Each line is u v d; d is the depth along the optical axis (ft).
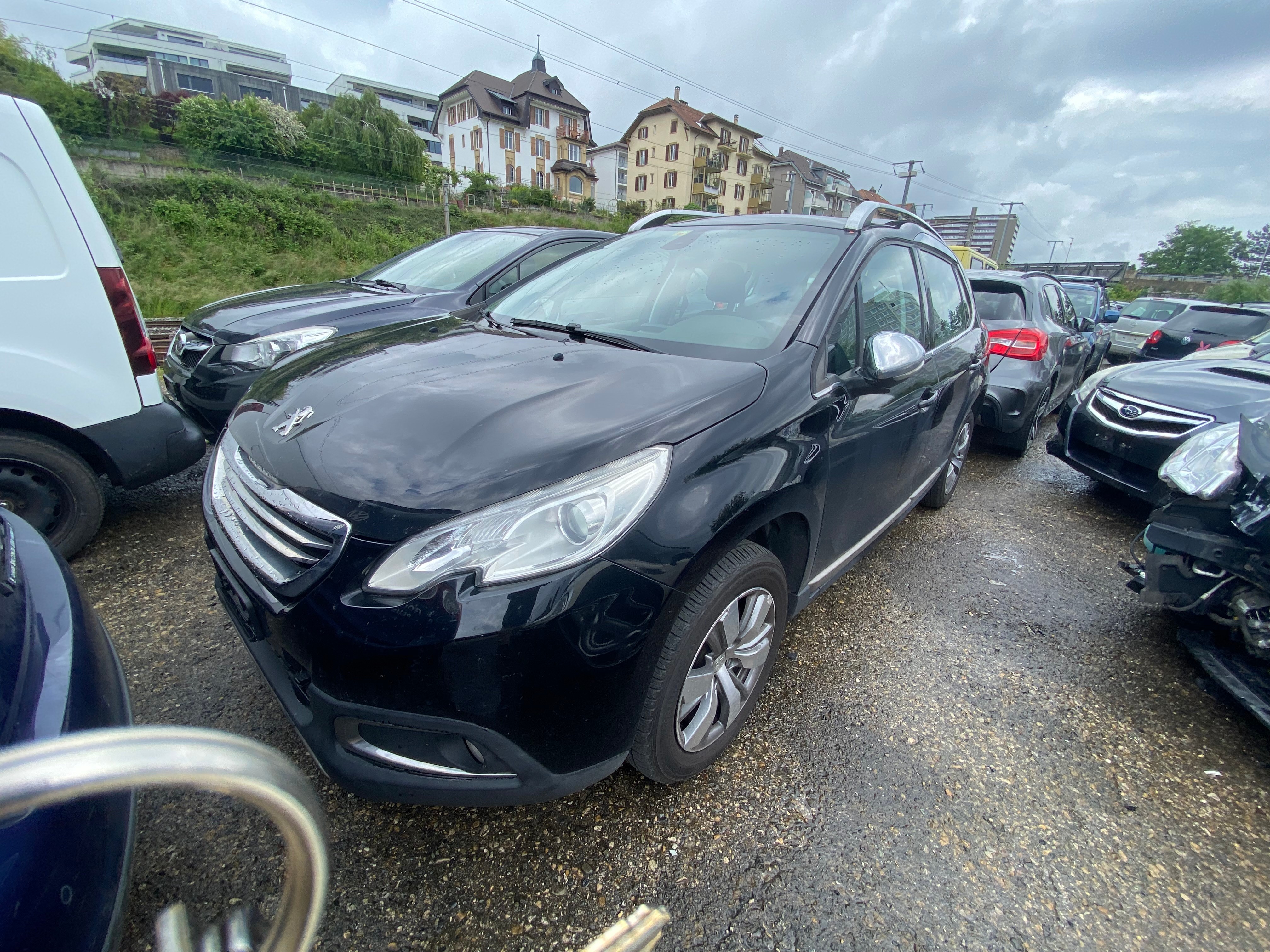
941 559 11.55
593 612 4.54
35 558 4.72
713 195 187.83
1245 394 11.68
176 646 7.79
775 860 5.53
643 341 7.09
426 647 4.27
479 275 14.37
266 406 6.25
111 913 3.31
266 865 5.31
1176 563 7.93
